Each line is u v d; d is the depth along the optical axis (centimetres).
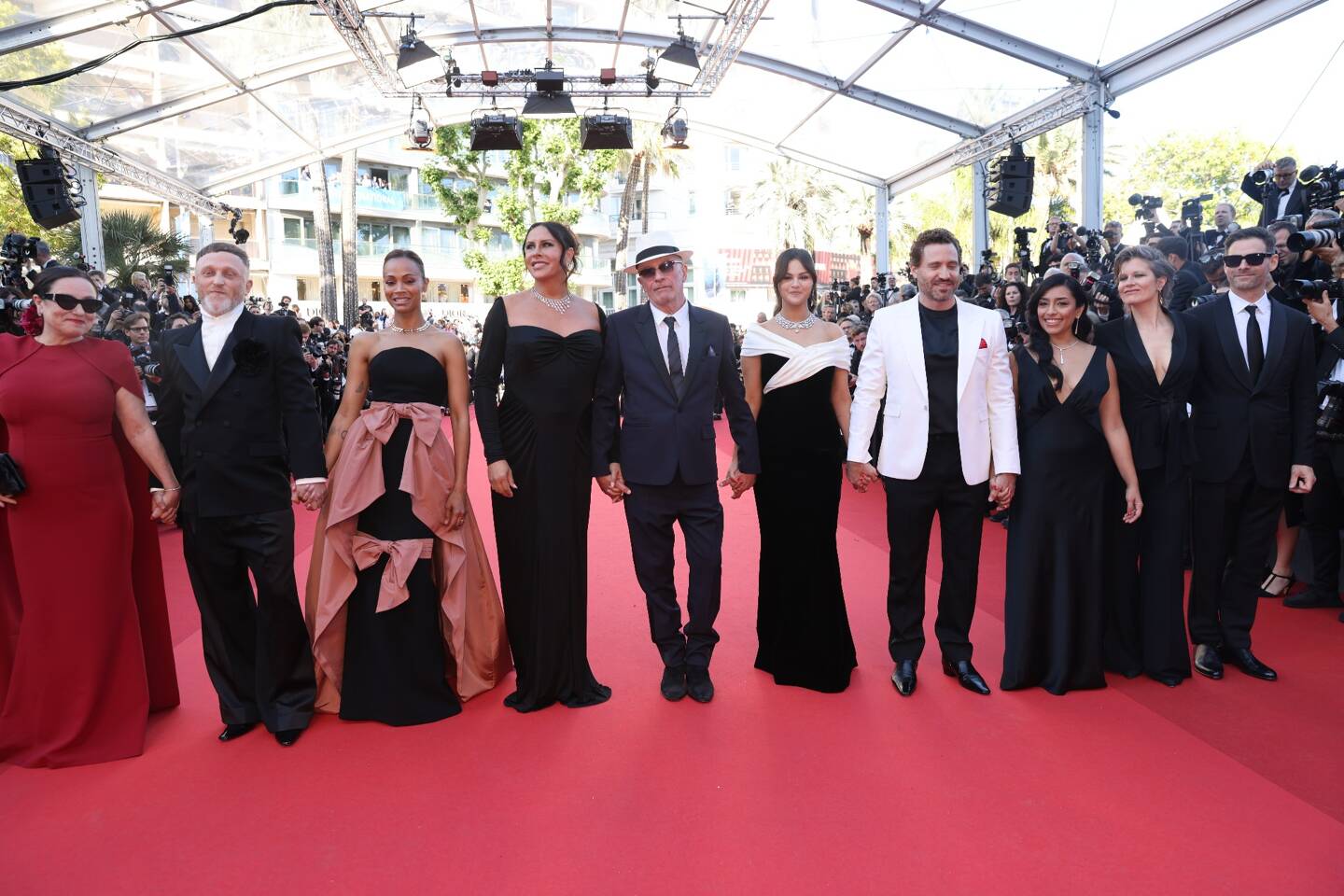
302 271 3120
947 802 251
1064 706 316
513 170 1975
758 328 345
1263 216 595
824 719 309
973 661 363
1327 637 380
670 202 3744
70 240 1402
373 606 317
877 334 339
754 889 213
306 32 1080
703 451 328
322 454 315
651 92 1276
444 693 321
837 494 339
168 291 997
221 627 309
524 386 317
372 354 328
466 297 3641
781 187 3422
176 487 312
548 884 217
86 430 292
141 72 1033
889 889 212
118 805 260
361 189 3228
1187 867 218
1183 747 282
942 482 331
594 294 4103
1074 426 325
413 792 263
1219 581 349
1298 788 255
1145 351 334
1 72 959
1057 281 330
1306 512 421
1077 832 234
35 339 294
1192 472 346
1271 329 337
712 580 333
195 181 1500
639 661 373
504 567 325
